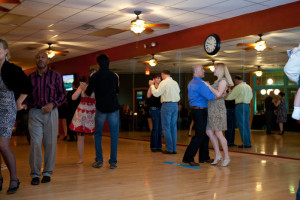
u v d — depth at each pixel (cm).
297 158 559
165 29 788
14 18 693
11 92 312
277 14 599
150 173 423
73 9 625
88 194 318
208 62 799
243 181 381
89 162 506
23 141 833
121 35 858
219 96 462
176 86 604
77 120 479
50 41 947
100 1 573
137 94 962
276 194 323
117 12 644
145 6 602
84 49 1075
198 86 464
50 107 352
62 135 1069
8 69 303
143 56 916
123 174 415
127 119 977
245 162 521
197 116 472
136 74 970
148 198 305
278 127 955
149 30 665
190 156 482
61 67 1332
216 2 575
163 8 614
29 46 1027
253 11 635
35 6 606
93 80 438
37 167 355
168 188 344
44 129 362
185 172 432
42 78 357
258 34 638
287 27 584
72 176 401
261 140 841
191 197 310
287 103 938
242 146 696
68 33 840
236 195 318
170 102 598
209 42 714
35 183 353
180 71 839
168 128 603
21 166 465
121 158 551
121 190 335
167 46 834
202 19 696
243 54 775
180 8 613
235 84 704
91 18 691
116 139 455
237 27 669
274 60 825
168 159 541
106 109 442
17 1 482
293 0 566
